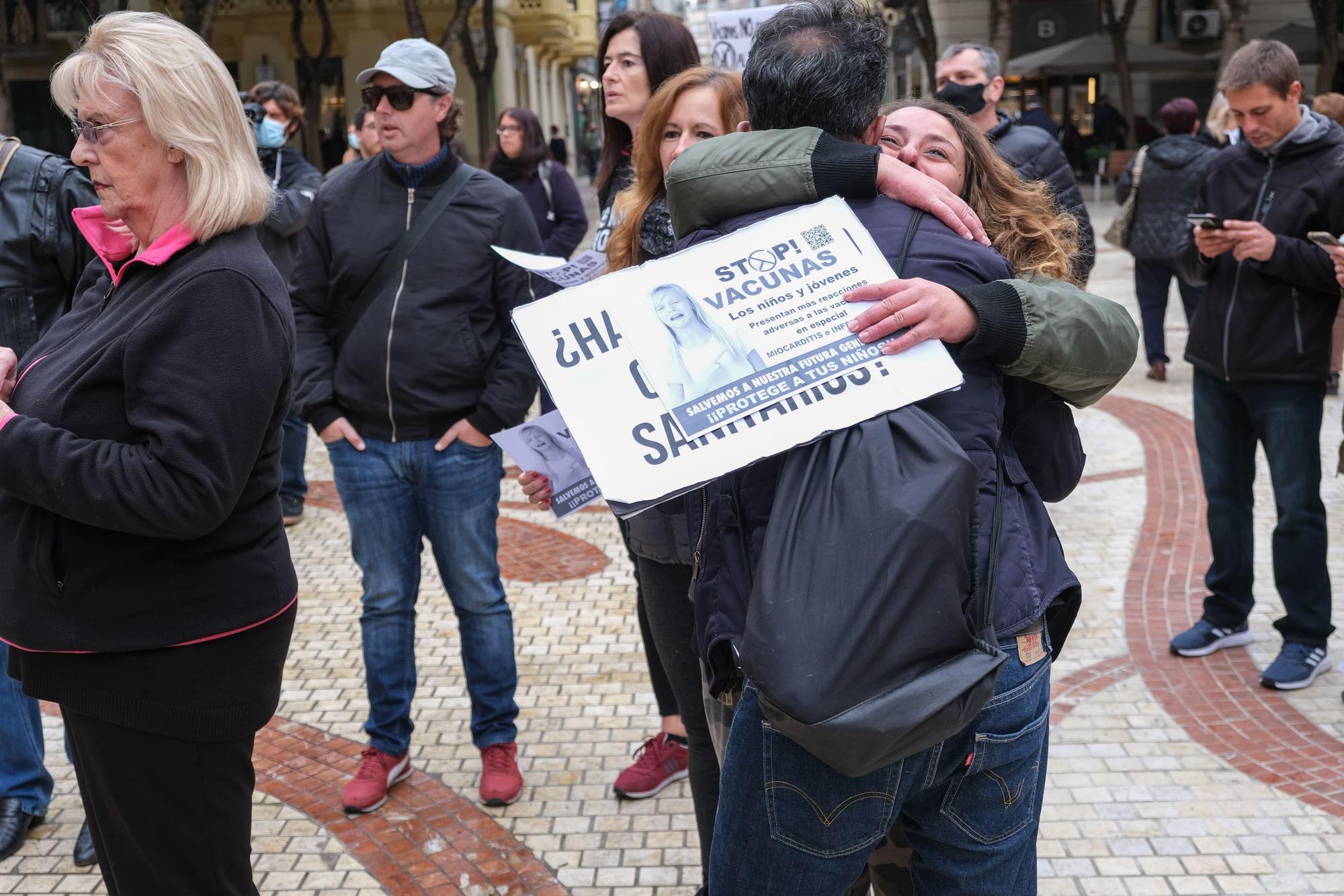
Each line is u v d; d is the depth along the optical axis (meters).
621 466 1.54
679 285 1.65
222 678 1.98
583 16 36.72
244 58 24.94
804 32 1.76
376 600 3.23
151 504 1.80
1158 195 7.35
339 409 3.21
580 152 44.91
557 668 4.11
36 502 1.85
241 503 1.99
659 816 3.16
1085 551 5.11
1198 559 4.98
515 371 3.19
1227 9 22.84
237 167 1.94
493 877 2.90
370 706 3.29
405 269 3.12
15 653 2.04
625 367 1.60
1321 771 3.27
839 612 1.45
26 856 3.00
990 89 4.29
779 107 1.76
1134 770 3.32
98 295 2.12
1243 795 3.17
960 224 1.73
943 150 2.06
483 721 3.30
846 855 1.63
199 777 2.01
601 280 1.66
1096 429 7.14
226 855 2.06
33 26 15.94
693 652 2.56
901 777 1.59
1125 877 2.84
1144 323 8.35
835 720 1.42
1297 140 3.55
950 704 1.46
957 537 1.49
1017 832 1.71
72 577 1.90
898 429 1.55
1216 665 3.96
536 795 3.28
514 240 3.21
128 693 1.93
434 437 3.18
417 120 3.08
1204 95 30.89
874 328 1.58
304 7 24.27
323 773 3.42
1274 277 3.61
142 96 1.85
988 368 1.69
